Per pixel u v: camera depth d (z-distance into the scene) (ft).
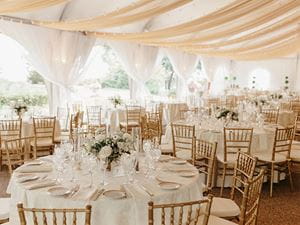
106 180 9.61
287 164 18.03
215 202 11.05
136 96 38.52
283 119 29.71
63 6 27.78
